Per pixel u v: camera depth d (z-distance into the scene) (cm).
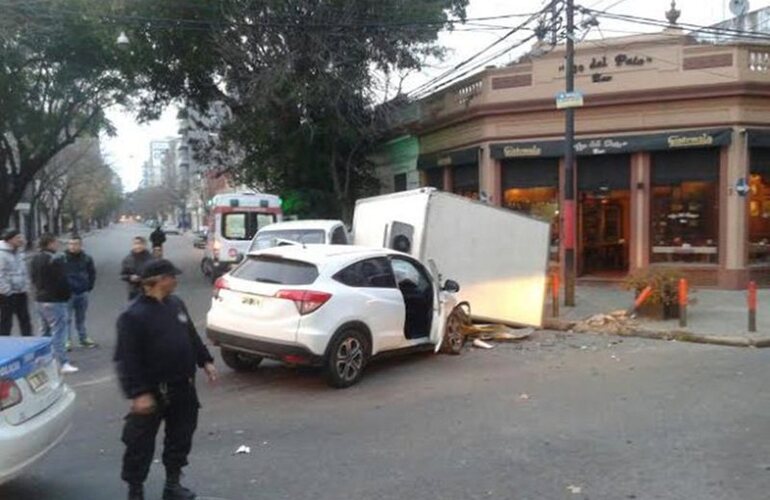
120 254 4022
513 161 2077
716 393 847
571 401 815
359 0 2381
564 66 1973
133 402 494
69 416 557
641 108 1912
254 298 895
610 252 2005
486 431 702
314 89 2381
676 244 1920
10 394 495
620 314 1428
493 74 2062
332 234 1556
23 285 1067
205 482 571
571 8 1541
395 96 2533
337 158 2695
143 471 499
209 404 819
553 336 1281
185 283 2267
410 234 1229
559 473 584
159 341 499
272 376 955
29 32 2280
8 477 486
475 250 1277
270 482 570
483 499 532
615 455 627
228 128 2703
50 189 6475
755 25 2602
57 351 1001
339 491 550
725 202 1855
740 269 1848
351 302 904
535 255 1340
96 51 2509
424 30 2411
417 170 2592
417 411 780
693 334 1242
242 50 2448
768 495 534
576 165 2020
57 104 3175
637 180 1938
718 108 1845
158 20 2264
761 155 1889
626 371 979
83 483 572
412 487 556
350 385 898
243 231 2258
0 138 3225
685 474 579
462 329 1149
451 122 2261
